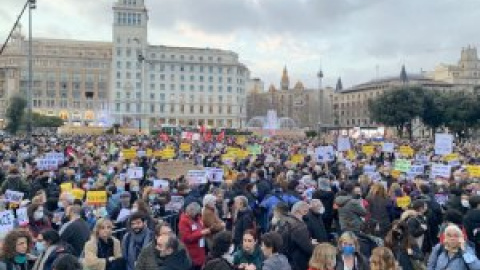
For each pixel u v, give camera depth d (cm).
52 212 1479
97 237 1061
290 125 16950
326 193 1585
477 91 15525
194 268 1188
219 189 1717
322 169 2500
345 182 1834
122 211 1435
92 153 3653
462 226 1287
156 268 941
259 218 1658
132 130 12838
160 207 1645
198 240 1196
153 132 12838
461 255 938
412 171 2400
